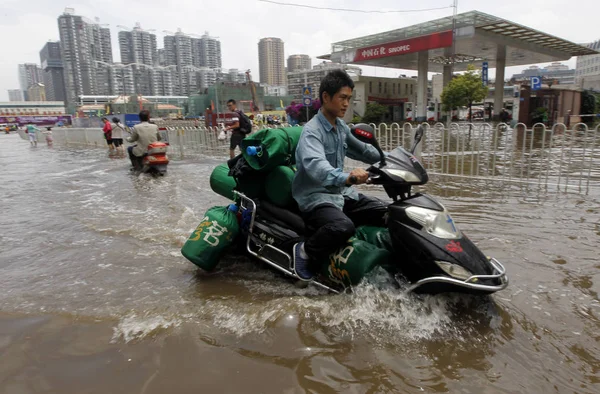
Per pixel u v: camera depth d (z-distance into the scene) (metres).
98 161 13.62
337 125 3.33
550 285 3.42
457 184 7.66
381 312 2.91
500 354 2.52
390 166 3.07
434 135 8.66
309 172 2.99
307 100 21.52
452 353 2.53
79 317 3.08
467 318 2.90
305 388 2.25
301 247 3.35
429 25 32.06
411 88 53.00
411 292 2.96
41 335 2.84
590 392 2.19
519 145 13.71
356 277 3.04
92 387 2.30
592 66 109.00
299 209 3.47
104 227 5.42
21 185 9.06
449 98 34.16
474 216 5.45
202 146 14.49
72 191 8.16
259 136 3.55
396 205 3.06
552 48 38.09
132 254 4.42
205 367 2.45
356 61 38.41
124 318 3.04
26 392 2.27
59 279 3.83
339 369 2.40
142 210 6.32
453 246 2.81
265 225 3.72
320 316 2.92
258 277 3.77
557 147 13.18
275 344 2.65
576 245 4.31
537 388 2.22
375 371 2.38
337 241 3.04
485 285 2.65
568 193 6.74
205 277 3.80
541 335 2.72
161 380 2.34
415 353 2.53
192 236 3.77
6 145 25.75
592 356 2.50
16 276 3.93
